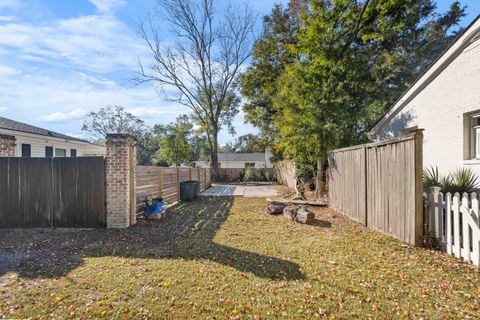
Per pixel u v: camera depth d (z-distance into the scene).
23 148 14.16
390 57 14.22
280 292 3.01
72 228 6.40
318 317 2.54
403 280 3.29
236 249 4.59
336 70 11.31
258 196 13.27
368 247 4.62
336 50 11.77
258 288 3.11
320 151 9.90
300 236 5.43
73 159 6.46
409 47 15.35
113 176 6.42
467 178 5.58
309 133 9.86
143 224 6.75
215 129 26.27
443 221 4.39
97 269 3.73
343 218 7.31
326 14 11.65
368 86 13.18
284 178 20.33
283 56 17.75
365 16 11.80
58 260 4.15
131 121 39.12
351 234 5.55
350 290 3.04
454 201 4.11
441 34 15.48
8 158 6.49
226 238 5.32
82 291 3.08
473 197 3.96
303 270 3.63
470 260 3.82
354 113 10.86
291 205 8.16
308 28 11.80
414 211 4.58
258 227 6.31
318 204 9.27
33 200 6.47
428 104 7.81
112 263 3.96
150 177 8.35
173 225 6.62
